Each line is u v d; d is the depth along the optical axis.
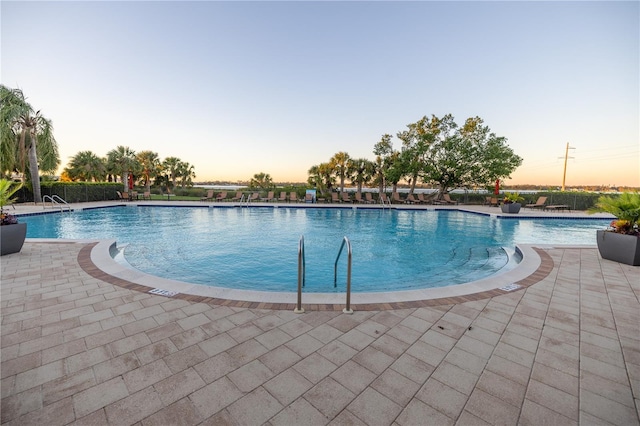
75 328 2.55
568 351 2.28
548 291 3.65
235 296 3.32
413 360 2.13
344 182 26.06
